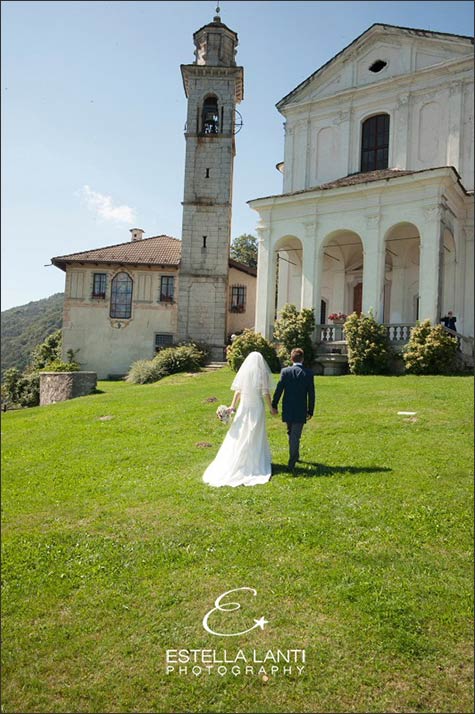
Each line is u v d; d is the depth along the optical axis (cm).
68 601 511
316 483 760
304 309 2220
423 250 2008
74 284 3369
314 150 2847
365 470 809
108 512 726
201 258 3119
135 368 2653
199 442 1082
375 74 2670
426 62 2531
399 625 439
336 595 482
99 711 376
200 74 3206
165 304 3328
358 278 2789
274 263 2433
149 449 1057
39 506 781
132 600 500
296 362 848
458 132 2395
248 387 821
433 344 1853
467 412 1153
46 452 1116
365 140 2702
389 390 1496
